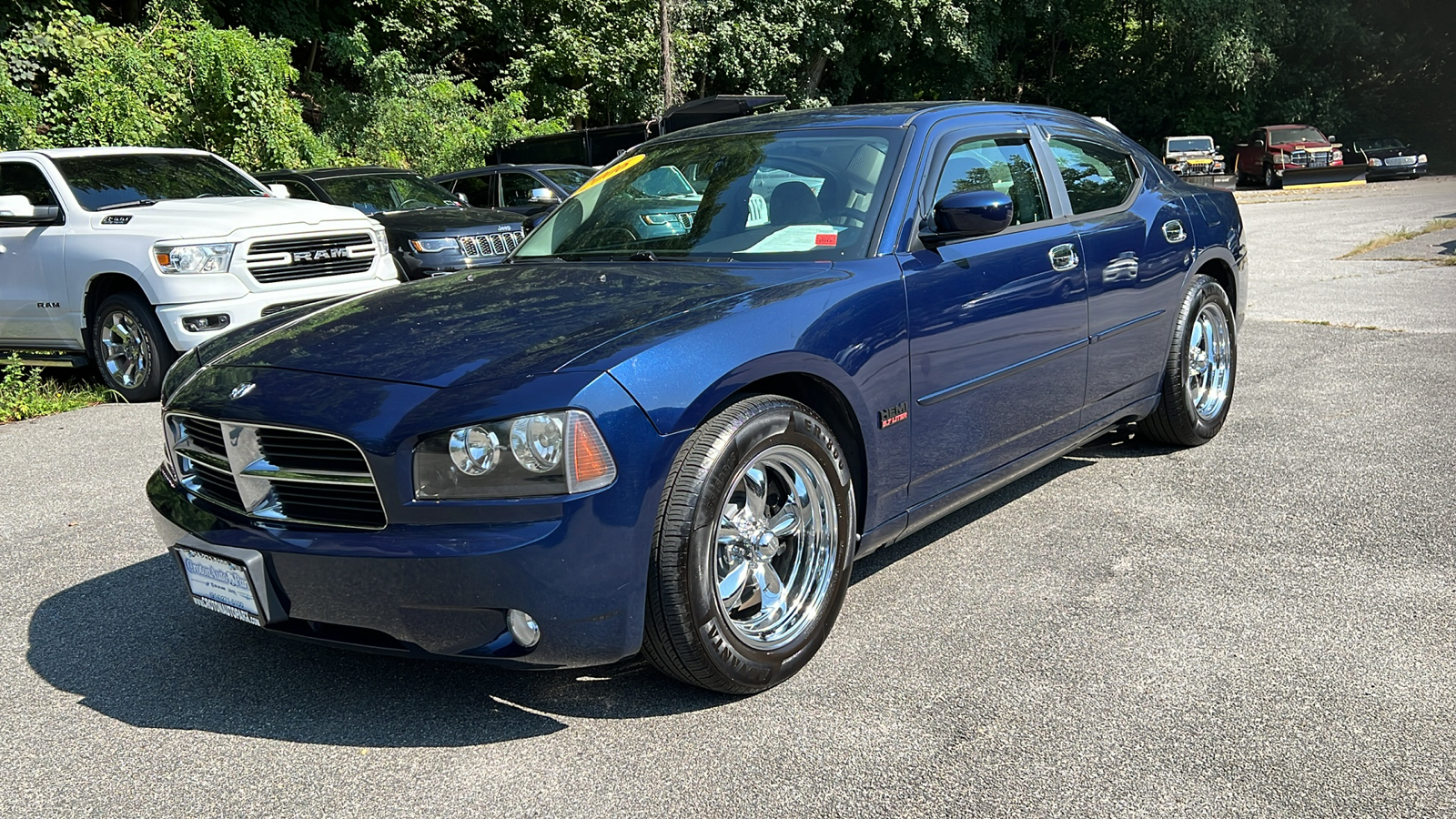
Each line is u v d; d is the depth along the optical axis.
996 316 3.52
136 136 14.93
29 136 14.11
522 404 2.41
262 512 2.68
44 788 2.47
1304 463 4.62
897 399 3.15
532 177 13.53
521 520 2.41
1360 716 2.56
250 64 16.08
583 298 2.98
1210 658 2.89
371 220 8.13
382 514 2.50
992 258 3.54
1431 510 3.96
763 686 2.78
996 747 2.49
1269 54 35.09
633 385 2.50
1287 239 15.16
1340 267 11.68
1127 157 4.68
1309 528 3.85
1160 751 2.45
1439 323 7.84
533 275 3.36
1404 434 4.97
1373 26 38.41
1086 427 4.18
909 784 2.36
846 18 30.92
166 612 3.52
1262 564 3.53
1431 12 37.84
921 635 3.11
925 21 31.77
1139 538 3.84
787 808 2.28
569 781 2.43
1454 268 11.07
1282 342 7.42
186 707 2.85
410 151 19.98
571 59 24.75
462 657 2.51
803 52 29.75
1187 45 35.66
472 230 10.20
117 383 7.41
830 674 2.89
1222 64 34.41
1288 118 37.06
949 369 3.34
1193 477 4.53
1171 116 38.03
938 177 3.52
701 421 2.61
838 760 2.47
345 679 2.99
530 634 2.50
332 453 2.56
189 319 7.08
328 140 19.05
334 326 3.05
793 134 3.78
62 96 14.70
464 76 25.45
